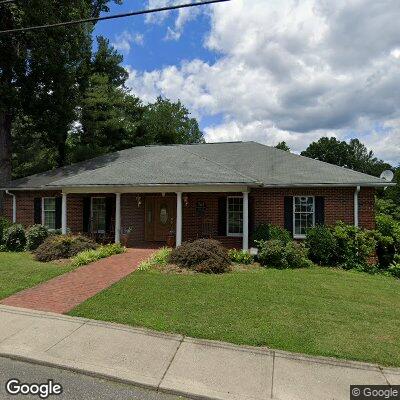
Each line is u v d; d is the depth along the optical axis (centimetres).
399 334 612
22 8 1762
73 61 2233
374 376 472
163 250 1312
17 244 1516
